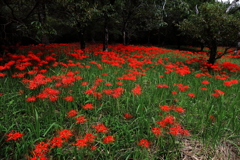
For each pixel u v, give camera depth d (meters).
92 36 20.58
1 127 2.57
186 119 3.25
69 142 2.56
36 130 2.41
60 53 7.75
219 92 3.43
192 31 8.14
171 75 5.36
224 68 7.35
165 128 2.76
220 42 8.02
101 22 16.11
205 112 3.51
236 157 2.60
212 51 7.97
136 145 2.54
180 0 9.88
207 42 8.16
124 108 3.46
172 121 2.38
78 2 6.06
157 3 13.87
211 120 2.97
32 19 10.00
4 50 5.86
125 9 14.69
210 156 2.54
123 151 2.50
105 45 9.76
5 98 3.35
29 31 5.44
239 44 13.38
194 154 2.56
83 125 2.92
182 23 8.27
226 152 2.66
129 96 3.70
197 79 5.47
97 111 3.13
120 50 10.56
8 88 3.65
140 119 2.89
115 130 2.86
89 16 6.47
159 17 13.30
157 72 5.84
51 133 2.66
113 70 5.61
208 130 2.90
